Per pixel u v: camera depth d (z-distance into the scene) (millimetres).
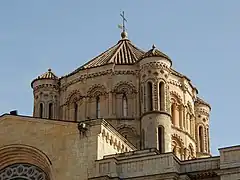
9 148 59281
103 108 72188
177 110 74312
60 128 57906
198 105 82188
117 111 71875
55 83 78438
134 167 53656
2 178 59219
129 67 74062
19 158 59250
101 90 73250
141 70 72250
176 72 76750
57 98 77750
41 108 77438
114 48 82062
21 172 58906
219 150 51906
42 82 78375
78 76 75375
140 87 72000
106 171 53906
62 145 57062
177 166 53250
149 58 71562
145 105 70125
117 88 73062
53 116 76625
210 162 53062
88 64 77500
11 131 60062
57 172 56062
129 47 81500
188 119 75938
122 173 53844
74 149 56312
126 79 73438
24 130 59562
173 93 74250
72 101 75125
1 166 59750
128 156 55219
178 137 72375
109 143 57750
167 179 51875
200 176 52594
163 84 71062
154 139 68000
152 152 56188
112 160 54094
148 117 69125
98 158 55031
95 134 56156
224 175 50906
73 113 74438
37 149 58000
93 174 54281
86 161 55250
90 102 73250
